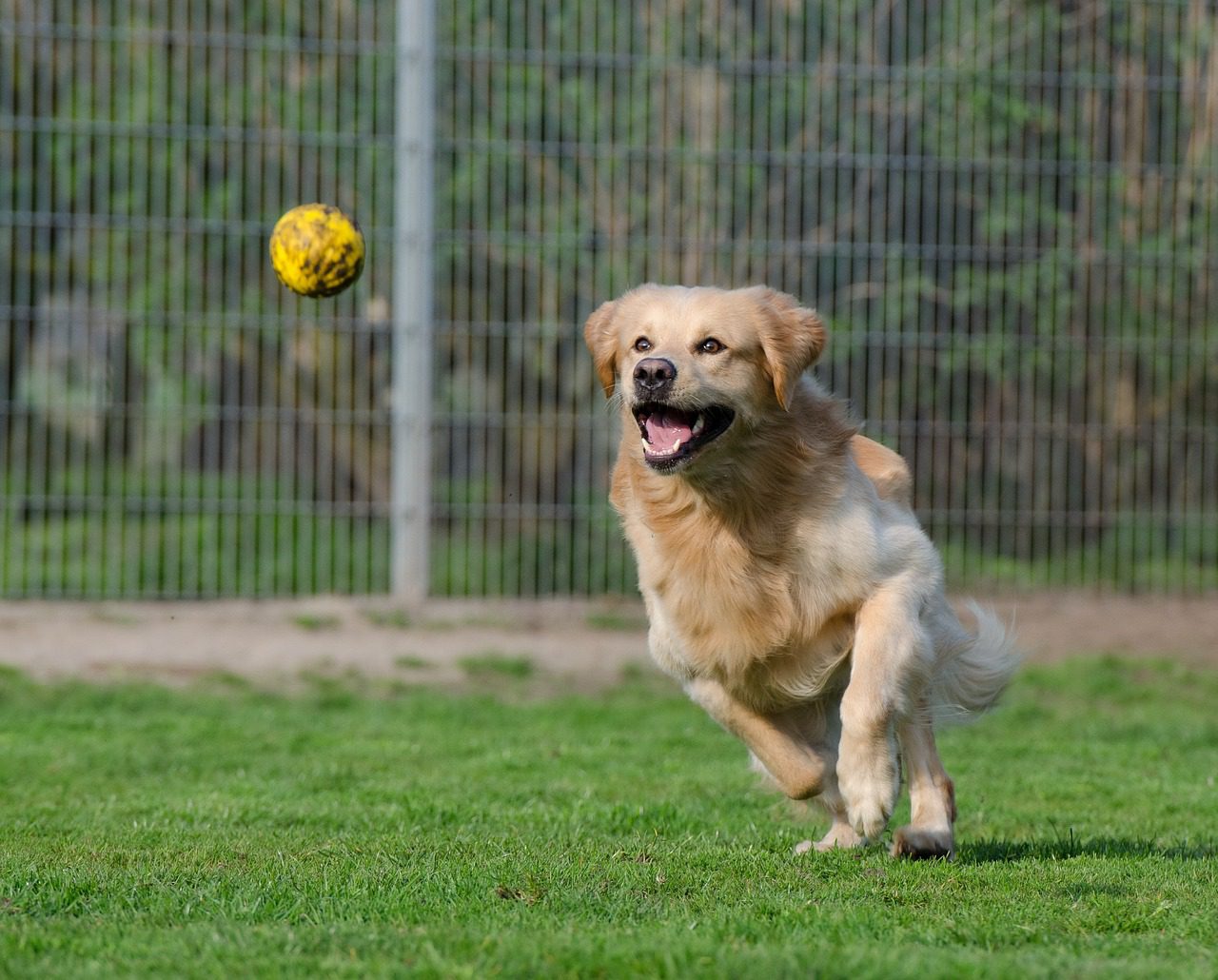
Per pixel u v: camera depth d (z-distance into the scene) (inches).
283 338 624.1
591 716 475.2
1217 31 628.4
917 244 605.9
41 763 381.4
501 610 596.4
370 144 598.5
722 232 607.2
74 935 190.5
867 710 246.7
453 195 618.2
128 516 595.8
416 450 591.5
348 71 614.9
